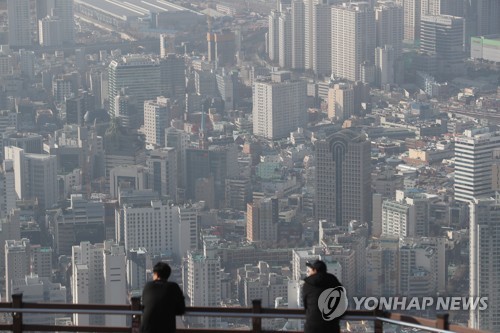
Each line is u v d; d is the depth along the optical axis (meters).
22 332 30.03
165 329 27.95
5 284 167.38
